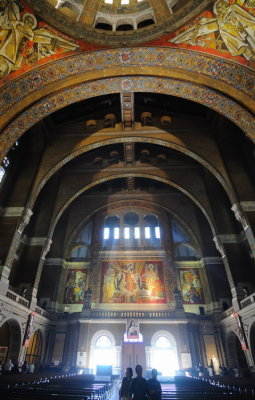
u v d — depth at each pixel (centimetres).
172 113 2116
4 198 1845
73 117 2144
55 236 2600
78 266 2527
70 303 2355
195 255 2625
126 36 1355
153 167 2433
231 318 1895
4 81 1254
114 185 2867
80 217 2717
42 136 2042
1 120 1327
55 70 1368
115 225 2764
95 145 2030
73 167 2497
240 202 1772
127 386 547
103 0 1455
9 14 1151
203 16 1242
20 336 1686
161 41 1329
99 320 2120
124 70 1443
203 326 2169
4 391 640
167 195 2809
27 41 1249
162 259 2508
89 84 1491
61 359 2058
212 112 1966
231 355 1977
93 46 1348
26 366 1597
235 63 1262
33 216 2259
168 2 1381
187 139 2011
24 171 1972
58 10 1307
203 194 2305
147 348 2041
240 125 1431
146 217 2814
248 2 1116
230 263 1978
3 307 1478
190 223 2655
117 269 2467
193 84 1441
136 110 2156
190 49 1313
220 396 625
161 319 2117
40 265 2056
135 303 2302
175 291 2278
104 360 2019
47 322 2130
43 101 1442
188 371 1911
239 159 1955
